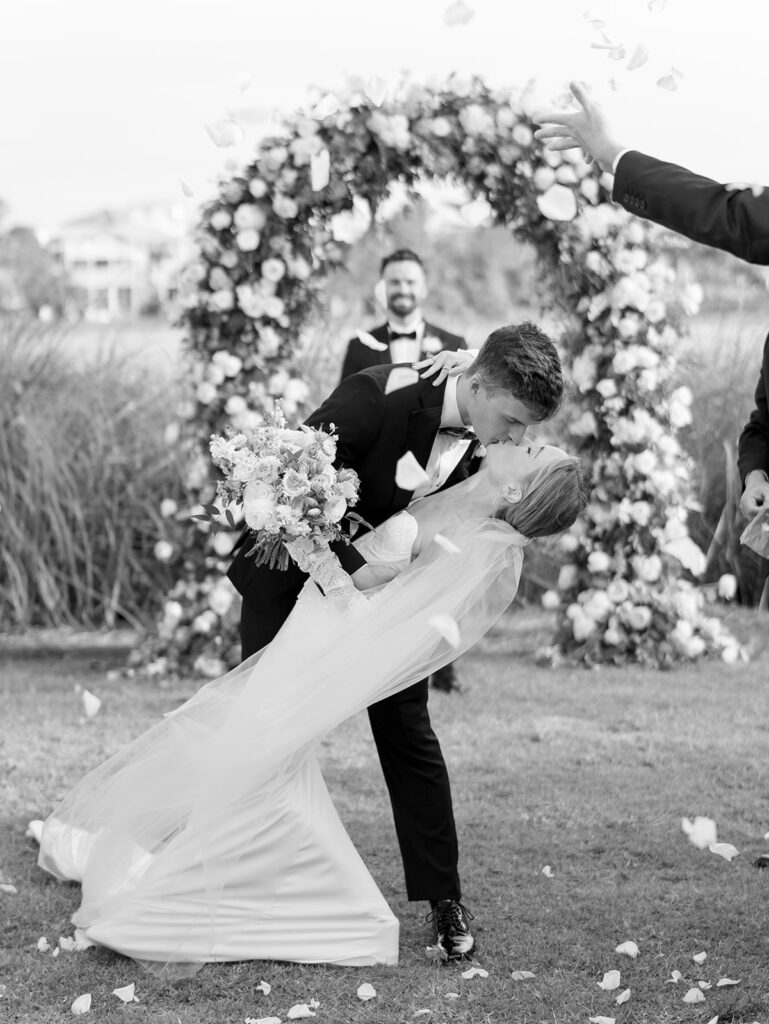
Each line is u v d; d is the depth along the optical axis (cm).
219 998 274
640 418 625
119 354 785
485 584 289
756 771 448
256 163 593
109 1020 262
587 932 308
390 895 336
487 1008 267
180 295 605
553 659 645
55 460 730
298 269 603
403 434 286
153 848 306
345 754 469
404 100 589
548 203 336
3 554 727
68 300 863
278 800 290
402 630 284
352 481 278
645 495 641
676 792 422
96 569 752
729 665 643
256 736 286
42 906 327
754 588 782
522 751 475
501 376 270
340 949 291
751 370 798
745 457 338
